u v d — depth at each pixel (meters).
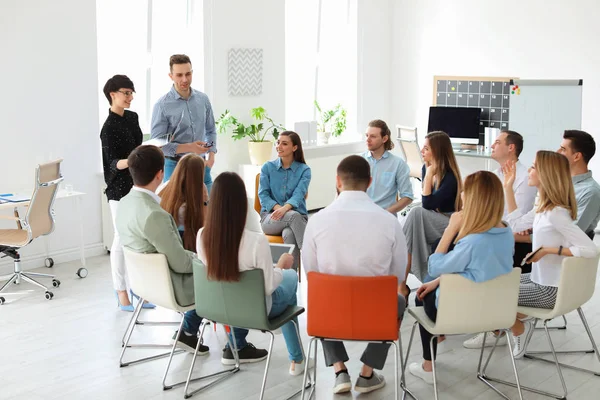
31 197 5.58
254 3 8.20
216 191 3.38
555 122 7.62
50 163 5.48
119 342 4.66
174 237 3.83
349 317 3.31
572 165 4.56
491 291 3.45
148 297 3.95
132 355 4.44
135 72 7.45
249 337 4.75
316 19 9.51
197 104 5.87
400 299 3.75
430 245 4.95
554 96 7.59
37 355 4.44
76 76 6.63
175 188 4.29
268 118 8.22
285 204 5.46
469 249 3.39
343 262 3.46
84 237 6.88
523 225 4.55
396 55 10.09
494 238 3.42
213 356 4.41
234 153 8.24
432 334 3.68
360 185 3.55
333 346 3.85
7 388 3.97
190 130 5.82
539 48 8.62
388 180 5.36
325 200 9.43
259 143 8.00
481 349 4.13
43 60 6.38
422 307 3.86
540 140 7.75
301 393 3.81
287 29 9.19
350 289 3.27
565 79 8.14
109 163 5.21
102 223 6.99
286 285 3.77
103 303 5.47
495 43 9.00
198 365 4.27
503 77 8.96
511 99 7.88
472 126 9.02
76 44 6.60
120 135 5.25
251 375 4.13
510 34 8.85
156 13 7.49
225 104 8.05
